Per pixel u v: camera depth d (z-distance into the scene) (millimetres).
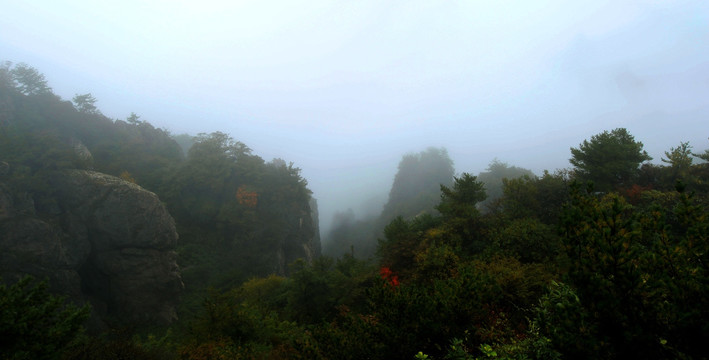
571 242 4137
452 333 6082
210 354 10805
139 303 32906
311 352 5895
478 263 12562
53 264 28891
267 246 57719
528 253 14195
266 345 12539
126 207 34250
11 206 29766
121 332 12094
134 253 33812
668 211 13281
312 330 6484
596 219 4039
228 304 13828
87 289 33094
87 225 33281
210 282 46406
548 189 19391
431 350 6035
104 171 55562
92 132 64562
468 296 6445
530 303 8750
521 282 9492
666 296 3777
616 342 3611
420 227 20766
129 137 69188
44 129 55062
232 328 12938
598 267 3758
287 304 21328
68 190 34000
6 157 36750
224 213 56531
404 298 6297
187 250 50844
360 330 6133
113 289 32969
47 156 38031
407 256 18422
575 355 3713
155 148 70688
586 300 3836
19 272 26781
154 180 58531
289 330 14930
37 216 30719
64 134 58500
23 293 7352
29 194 32125
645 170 18953
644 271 3891
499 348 5598
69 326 7586
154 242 35031
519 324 7246
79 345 9406
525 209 18609
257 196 61719
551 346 4609
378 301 6648
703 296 3383
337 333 6074
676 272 3730
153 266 34500
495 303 8086
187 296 41000
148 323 32188
